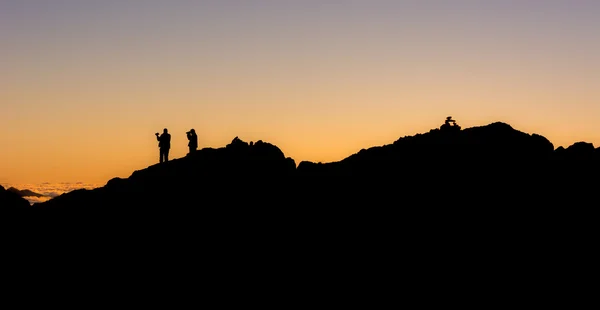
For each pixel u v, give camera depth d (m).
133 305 49.50
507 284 50.78
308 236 54.62
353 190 59.03
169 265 52.28
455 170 60.66
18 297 50.28
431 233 54.69
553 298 49.56
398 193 58.47
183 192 58.34
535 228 55.19
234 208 56.81
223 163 61.19
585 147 64.75
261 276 51.41
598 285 50.75
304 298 49.53
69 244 54.75
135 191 59.19
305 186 59.66
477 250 53.19
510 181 59.62
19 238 55.62
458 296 49.72
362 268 52.03
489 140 63.91
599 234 54.78
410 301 48.97
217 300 49.53
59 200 60.53
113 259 53.03
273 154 62.47
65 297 50.19
